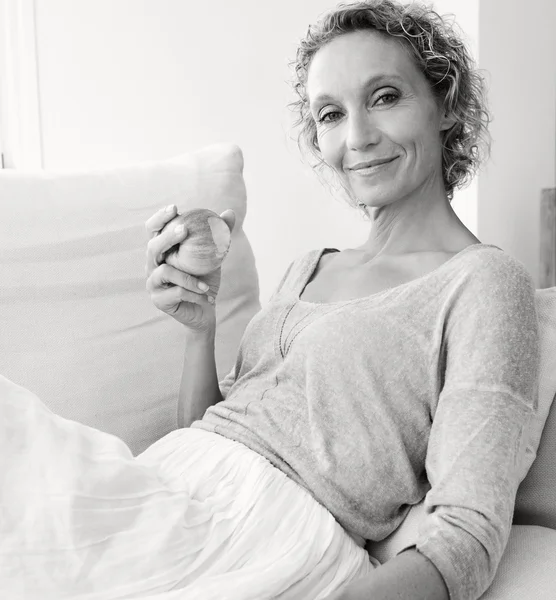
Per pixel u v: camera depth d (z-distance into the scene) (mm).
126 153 2271
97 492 777
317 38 1075
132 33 2248
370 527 947
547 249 2613
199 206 1420
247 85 2410
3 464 759
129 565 761
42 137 2166
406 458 936
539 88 2777
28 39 2111
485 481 801
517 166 2711
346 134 1052
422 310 945
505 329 868
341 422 954
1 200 1280
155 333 1315
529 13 2699
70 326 1257
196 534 826
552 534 955
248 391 1084
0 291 1229
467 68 1079
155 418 1283
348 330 963
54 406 1216
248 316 1466
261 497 891
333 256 1178
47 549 727
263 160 2447
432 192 1077
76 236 1299
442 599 753
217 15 2354
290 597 816
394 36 1026
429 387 939
